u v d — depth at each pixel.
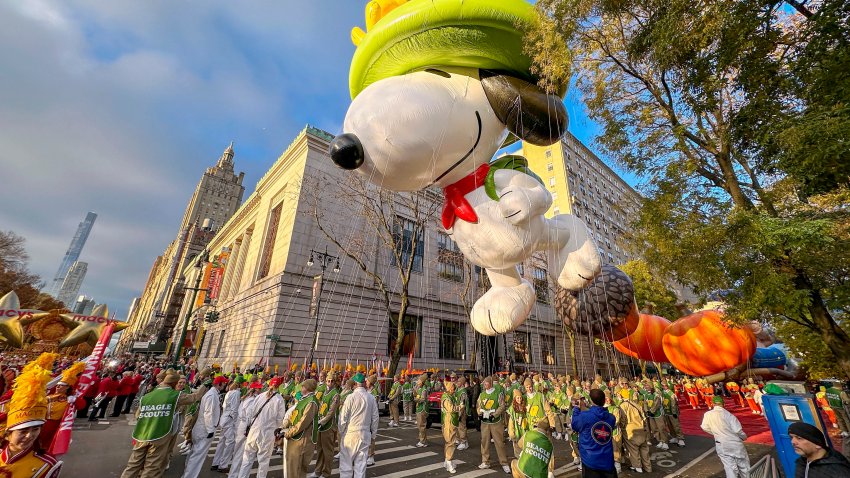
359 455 5.53
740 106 5.60
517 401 6.77
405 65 3.41
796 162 4.05
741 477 5.54
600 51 5.25
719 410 5.89
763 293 4.60
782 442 5.34
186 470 5.66
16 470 3.07
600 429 4.61
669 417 9.77
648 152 6.49
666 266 5.90
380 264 22.02
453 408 7.14
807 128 3.76
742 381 16.25
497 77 3.36
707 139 6.04
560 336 26.91
